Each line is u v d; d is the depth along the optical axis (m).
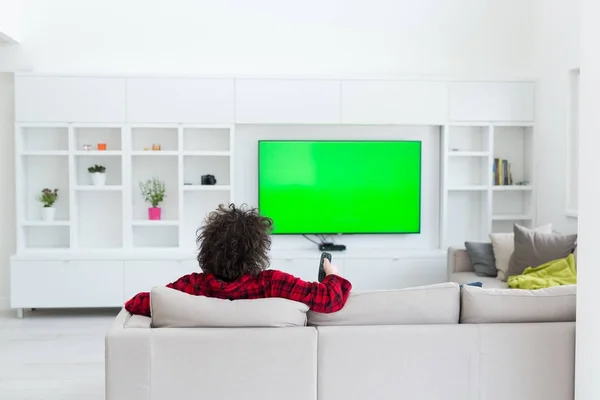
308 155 6.86
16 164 6.50
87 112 6.48
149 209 6.71
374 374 2.88
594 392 2.82
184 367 2.79
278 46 6.86
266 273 3.02
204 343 2.79
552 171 6.57
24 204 6.65
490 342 2.92
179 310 2.85
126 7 6.75
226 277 2.98
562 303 3.04
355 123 6.66
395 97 6.67
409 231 7.00
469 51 6.98
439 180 7.05
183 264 6.47
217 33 6.82
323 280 3.08
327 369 2.85
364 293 3.01
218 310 2.86
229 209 3.09
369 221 6.96
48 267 6.41
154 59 6.78
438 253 6.71
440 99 6.72
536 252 5.48
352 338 2.86
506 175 6.91
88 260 6.42
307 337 2.83
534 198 6.87
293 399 2.84
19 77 6.44
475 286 3.29
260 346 2.81
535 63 6.94
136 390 2.78
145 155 6.81
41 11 6.69
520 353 2.94
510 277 5.27
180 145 6.57
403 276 6.66
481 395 2.93
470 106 6.76
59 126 6.48
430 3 6.94
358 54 6.92
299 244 7.00
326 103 6.62
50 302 6.42
